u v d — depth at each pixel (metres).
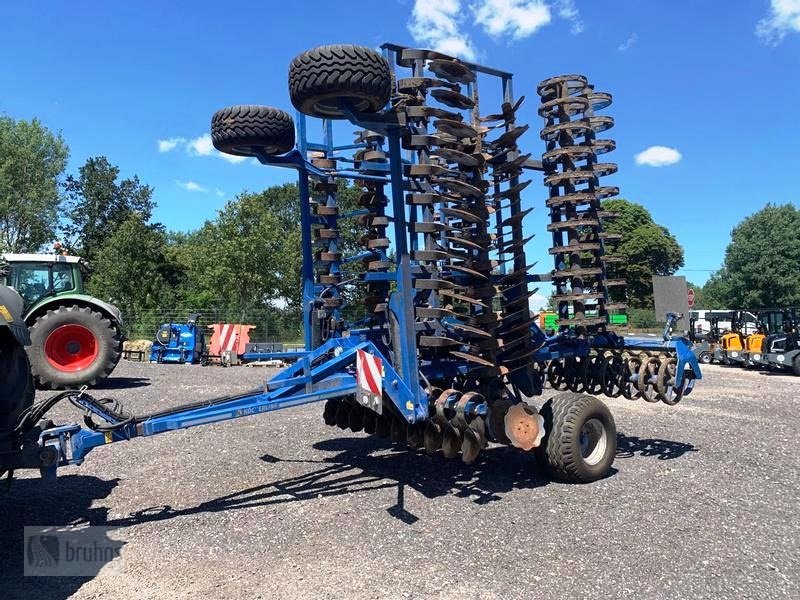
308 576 3.65
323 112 5.01
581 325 6.57
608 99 6.95
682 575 3.67
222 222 34.69
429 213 5.73
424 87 5.37
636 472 5.89
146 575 3.67
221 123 5.55
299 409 9.45
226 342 18.19
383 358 5.19
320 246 6.50
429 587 3.51
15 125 39.31
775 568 3.78
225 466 6.05
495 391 5.64
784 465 6.22
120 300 34.97
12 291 4.06
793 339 17.25
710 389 13.07
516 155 6.23
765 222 50.97
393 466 6.07
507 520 4.59
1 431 3.76
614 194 6.78
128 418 4.37
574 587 3.51
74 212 50.38
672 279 6.62
